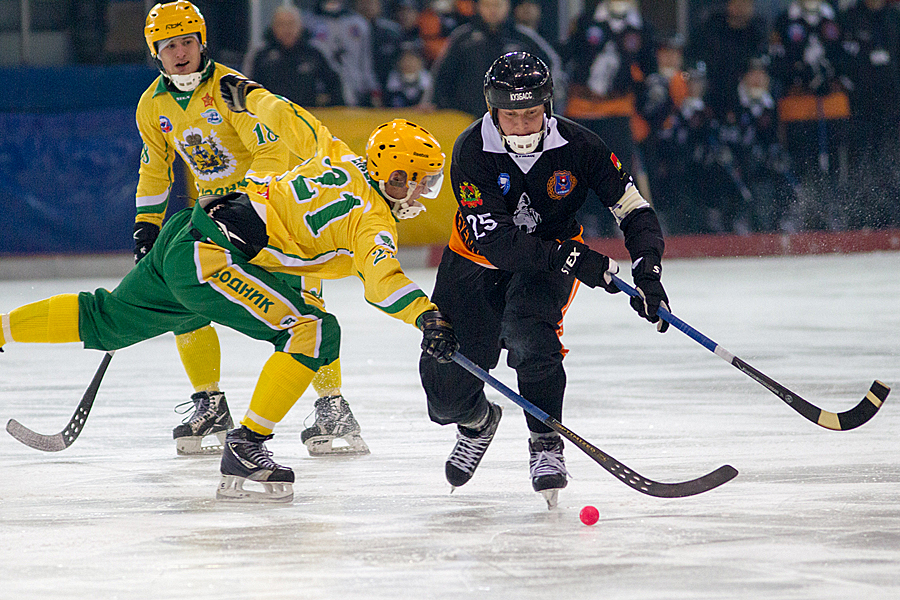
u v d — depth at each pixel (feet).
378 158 36.40
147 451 45.88
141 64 133.08
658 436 46.21
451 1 133.49
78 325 40.06
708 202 141.28
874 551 29.55
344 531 32.50
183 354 45.88
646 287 35.19
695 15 152.25
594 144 36.27
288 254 37.35
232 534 32.27
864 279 119.03
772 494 36.19
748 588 26.58
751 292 107.45
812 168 142.61
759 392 56.80
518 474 40.27
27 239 125.59
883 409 51.65
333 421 44.50
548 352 36.17
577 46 131.13
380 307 35.45
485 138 35.73
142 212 50.70
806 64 140.15
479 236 35.53
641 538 31.27
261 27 136.26
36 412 53.88
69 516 34.71
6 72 123.85
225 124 48.60
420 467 41.91
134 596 26.61
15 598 26.53
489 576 27.76
